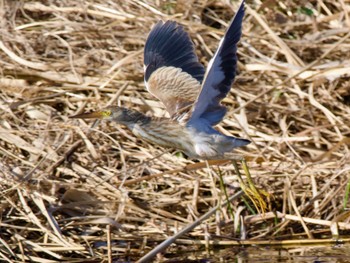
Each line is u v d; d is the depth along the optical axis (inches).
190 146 416.8
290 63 540.7
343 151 492.1
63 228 440.1
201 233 442.6
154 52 451.2
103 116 418.3
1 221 436.8
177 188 466.3
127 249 427.2
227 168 478.9
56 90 530.3
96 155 482.3
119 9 581.3
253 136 500.7
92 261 416.5
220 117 410.6
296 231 454.9
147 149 492.7
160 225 445.7
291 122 511.2
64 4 590.9
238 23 383.6
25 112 514.6
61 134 497.7
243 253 429.7
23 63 540.7
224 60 384.8
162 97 437.7
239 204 466.3
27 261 417.7
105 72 541.3
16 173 461.7
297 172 468.8
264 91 513.7
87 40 561.0
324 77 527.2
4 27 570.6
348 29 554.6
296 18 585.3
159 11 576.7
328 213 463.2
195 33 558.6
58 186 457.1
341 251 429.7
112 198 457.7
